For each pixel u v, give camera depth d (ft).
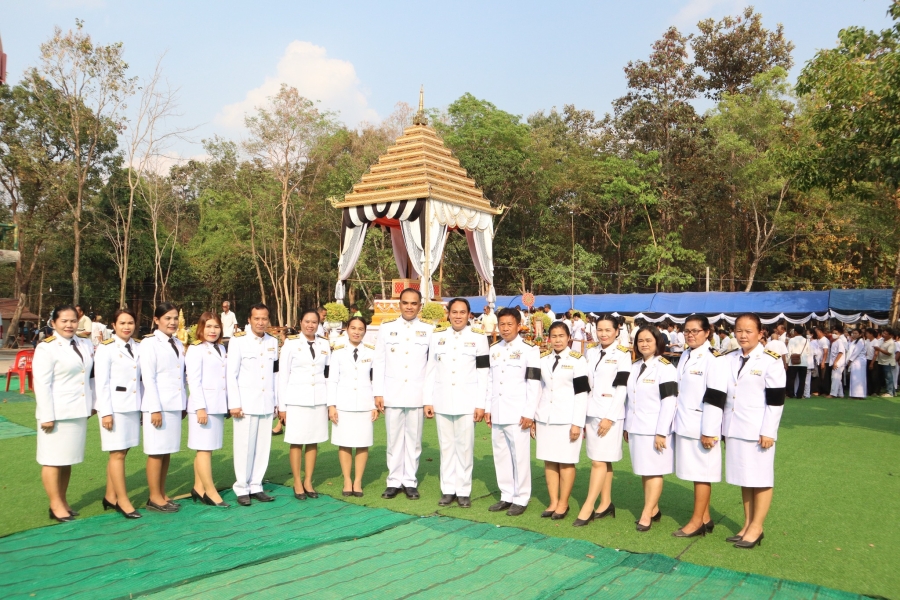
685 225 124.16
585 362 19.54
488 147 112.37
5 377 55.01
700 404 17.71
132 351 19.65
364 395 22.08
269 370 21.52
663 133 122.42
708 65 126.21
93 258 110.93
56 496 18.67
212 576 14.20
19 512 19.40
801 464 27.09
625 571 14.94
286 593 13.32
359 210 56.54
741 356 17.71
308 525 18.33
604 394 19.04
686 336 18.39
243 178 119.75
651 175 114.83
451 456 21.15
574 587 13.96
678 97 123.13
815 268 106.73
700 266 121.90
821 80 36.88
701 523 17.90
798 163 38.45
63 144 98.89
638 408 18.71
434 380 21.45
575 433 19.04
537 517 19.72
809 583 14.40
